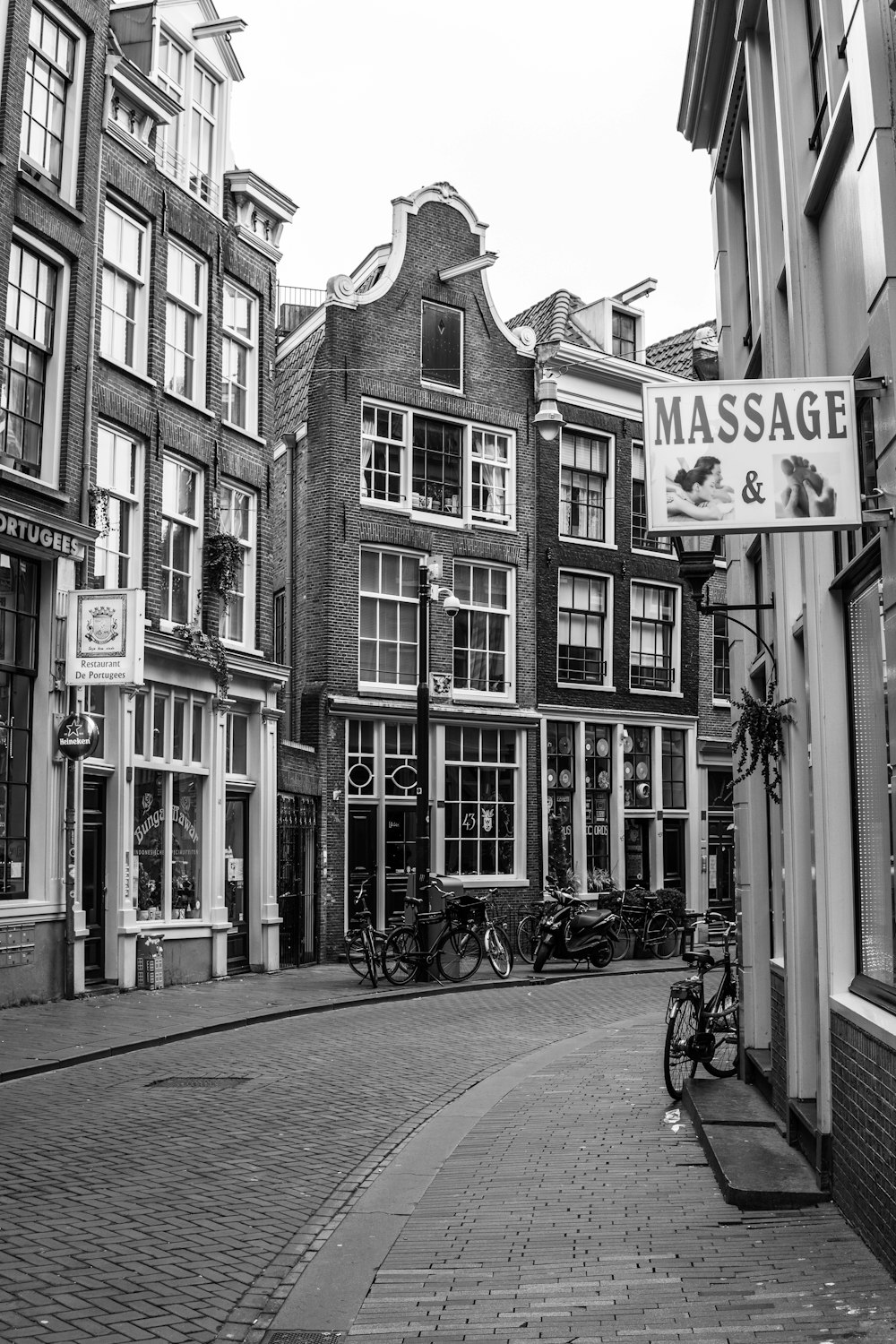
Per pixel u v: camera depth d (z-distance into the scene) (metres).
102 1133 8.81
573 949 22.25
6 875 15.31
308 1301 5.59
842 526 5.88
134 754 17.67
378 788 23.91
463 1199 7.34
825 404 6.00
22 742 15.65
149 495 18.42
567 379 27.77
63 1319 5.20
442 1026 15.03
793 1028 8.21
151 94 18.56
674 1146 8.52
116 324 18.11
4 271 15.28
